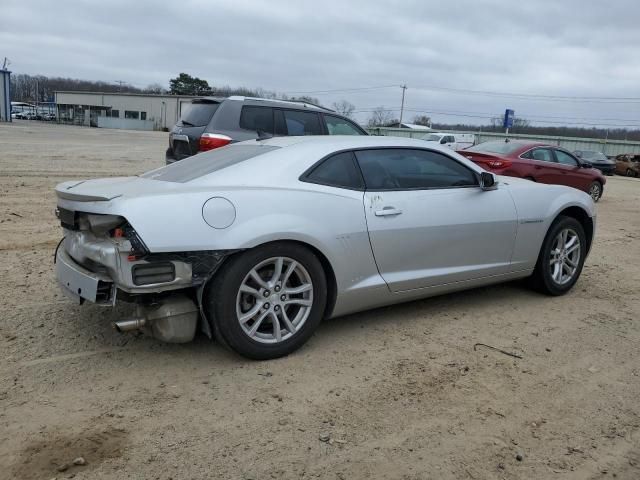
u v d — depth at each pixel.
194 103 8.86
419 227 4.21
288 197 3.66
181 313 3.40
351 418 3.04
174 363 3.57
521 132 69.06
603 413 3.22
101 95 85.38
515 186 5.04
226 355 3.71
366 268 4.00
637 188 22.36
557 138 48.88
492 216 4.66
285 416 3.02
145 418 2.94
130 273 3.16
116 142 30.55
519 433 2.97
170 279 3.25
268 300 3.58
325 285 3.79
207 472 2.53
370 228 3.96
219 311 3.41
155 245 3.15
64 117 83.00
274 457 2.66
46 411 2.96
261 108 8.47
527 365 3.80
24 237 6.65
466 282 4.65
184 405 3.08
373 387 3.39
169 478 2.48
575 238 5.39
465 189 4.59
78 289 3.38
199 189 3.47
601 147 47.69
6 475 2.45
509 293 5.41
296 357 3.74
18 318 4.15
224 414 3.01
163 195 3.31
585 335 4.39
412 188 4.32
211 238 3.30
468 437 2.91
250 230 3.42
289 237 3.55
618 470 2.71
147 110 83.56
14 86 126.62
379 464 2.65
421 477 2.58
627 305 5.21
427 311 4.78
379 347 3.98
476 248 4.61
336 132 9.29
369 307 4.19
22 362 3.48
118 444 2.71
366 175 4.13
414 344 4.06
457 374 3.61
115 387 3.24
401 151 4.38
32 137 28.83
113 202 3.21
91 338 3.87
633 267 6.85
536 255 5.10
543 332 4.42
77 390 3.19
